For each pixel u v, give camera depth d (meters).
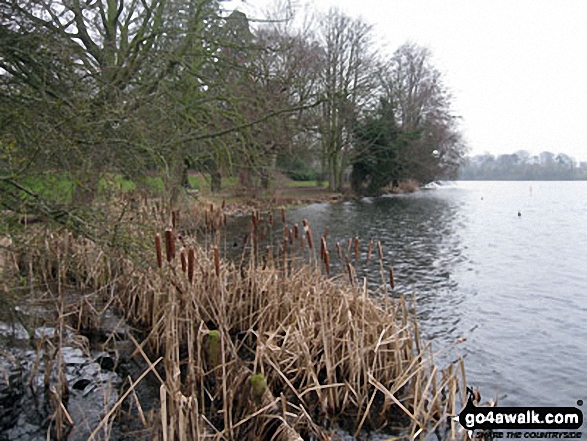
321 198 35.38
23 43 6.05
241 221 21.73
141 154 8.34
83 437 4.82
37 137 5.38
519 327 9.16
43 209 5.50
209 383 5.82
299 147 25.11
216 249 6.59
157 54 9.93
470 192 56.38
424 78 44.22
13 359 5.86
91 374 6.00
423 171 45.19
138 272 8.02
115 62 9.39
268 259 8.62
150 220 7.29
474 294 11.44
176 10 11.85
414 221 25.41
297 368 5.65
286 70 15.59
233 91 12.90
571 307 10.48
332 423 5.32
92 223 5.86
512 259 15.66
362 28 32.97
